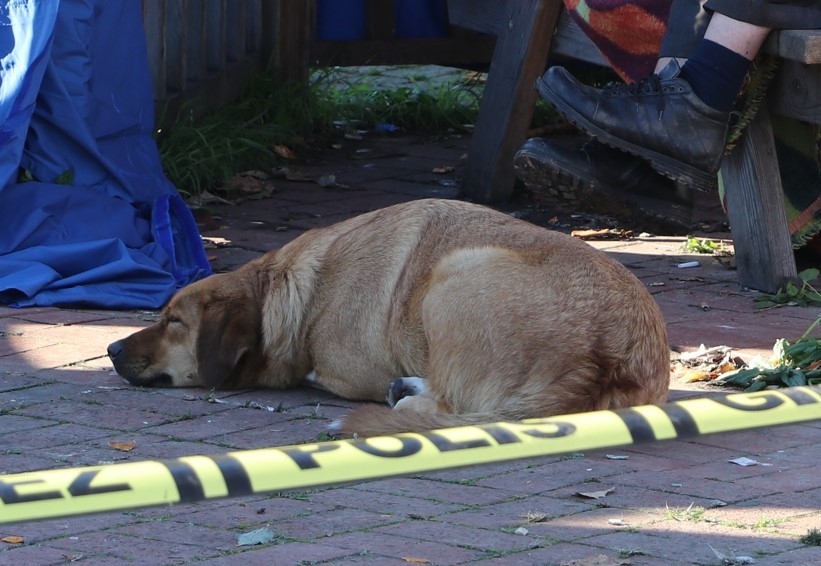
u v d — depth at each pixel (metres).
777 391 3.98
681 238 14.77
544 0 15.59
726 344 10.48
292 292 9.12
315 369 9.16
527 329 7.91
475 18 17.22
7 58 12.25
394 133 20.69
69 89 12.81
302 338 9.11
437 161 18.78
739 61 10.75
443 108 21.19
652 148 10.85
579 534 6.42
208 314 9.12
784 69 11.85
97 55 13.23
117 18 13.48
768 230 12.18
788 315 11.50
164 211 13.02
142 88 13.91
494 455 3.48
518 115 16.05
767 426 3.73
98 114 13.20
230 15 19.14
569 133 20.50
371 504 6.91
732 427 3.71
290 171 17.66
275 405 8.95
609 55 13.54
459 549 6.21
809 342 9.79
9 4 12.30
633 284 8.20
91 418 8.48
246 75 19.55
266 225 14.93
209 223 14.88
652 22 13.11
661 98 10.78
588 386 7.72
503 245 8.45
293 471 3.26
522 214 15.84
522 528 6.49
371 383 8.89
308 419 8.60
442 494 7.09
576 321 7.89
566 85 10.98
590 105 10.87
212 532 6.46
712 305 11.84
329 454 3.35
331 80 21.78
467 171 16.69
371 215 9.23
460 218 8.79
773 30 10.97
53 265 11.97
